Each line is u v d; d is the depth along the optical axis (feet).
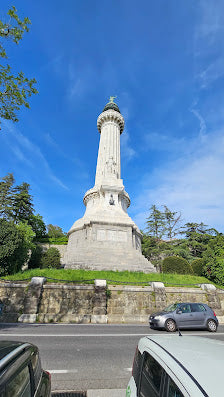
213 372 6.40
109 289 55.26
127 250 87.30
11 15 31.24
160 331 39.47
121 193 113.60
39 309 49.96
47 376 11.03
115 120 150.51
